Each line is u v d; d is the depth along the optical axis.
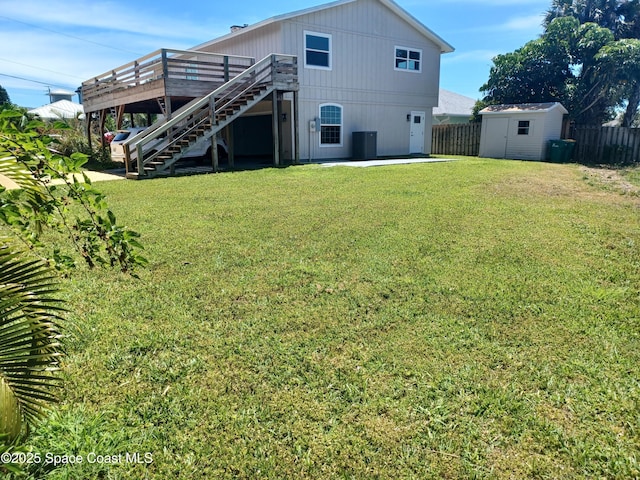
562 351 2.91
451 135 21.00
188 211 6.88
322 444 2.13
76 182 1.84
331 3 15.16
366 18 16.47
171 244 5.17
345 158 16.77
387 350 2.93
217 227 5.93
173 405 2.39
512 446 2.11
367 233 5.64
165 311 3.49
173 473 1.96
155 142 12.91
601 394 2.47
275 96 13.29
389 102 17.88
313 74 15.41
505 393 2.48
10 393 1.50
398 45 17.70
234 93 13.12
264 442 2.14
